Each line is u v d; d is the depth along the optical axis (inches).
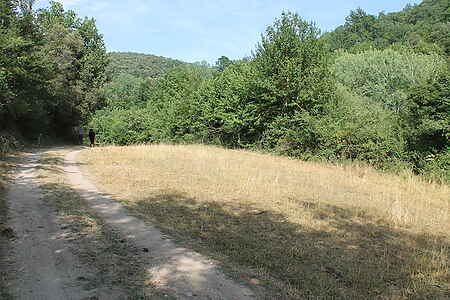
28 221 280.4
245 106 1128.8
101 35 1996.8
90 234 260.7
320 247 260.1
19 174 474.6
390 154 796.0
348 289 196.1
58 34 1656.0
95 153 783.7
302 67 1032.8
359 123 818.2
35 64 1027.9
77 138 1779.0
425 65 1697.8
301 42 1033.5
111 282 190.5
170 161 665.6
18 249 227.0
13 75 882.1
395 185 586.9
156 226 286.0
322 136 851.4
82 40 1872.5
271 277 205.3
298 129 927.0
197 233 275.9
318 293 187.3
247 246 252.2
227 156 827.4
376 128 810.2
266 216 332.8
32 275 193.8
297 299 180.5
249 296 181.2
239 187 455.5
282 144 972.6
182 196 392.8
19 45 859.4
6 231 251.8
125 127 1968.5
